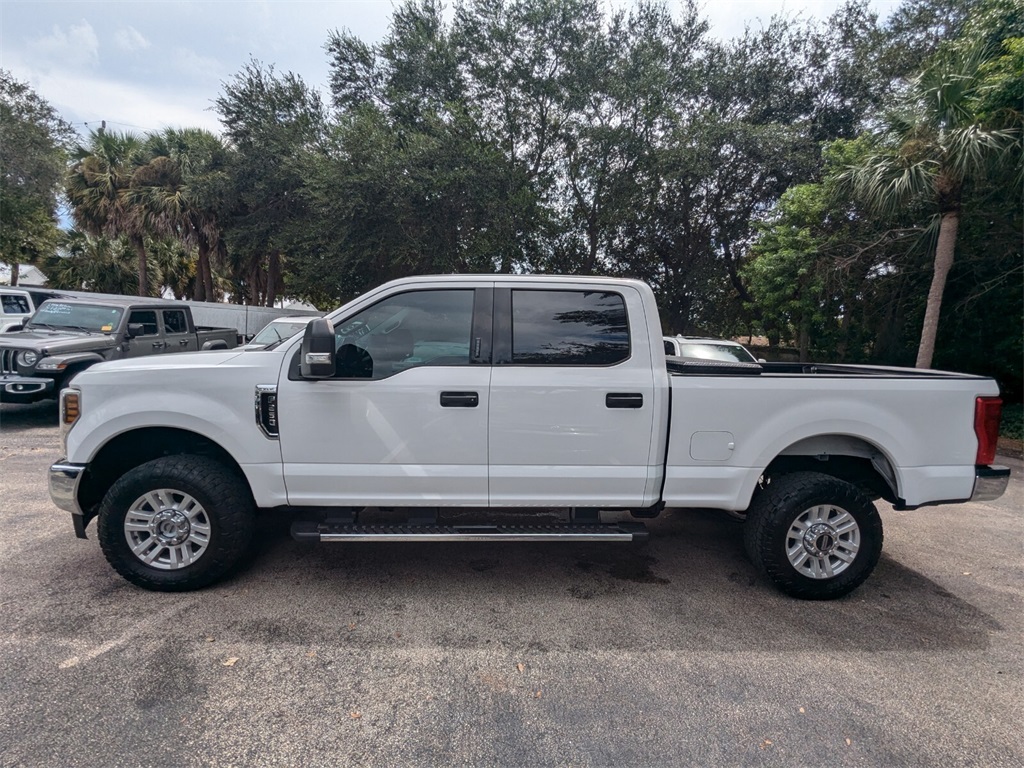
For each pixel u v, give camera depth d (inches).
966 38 379.6
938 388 144.3
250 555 162.9
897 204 386.6
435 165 518.6
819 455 154.3
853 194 430.3
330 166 524.4
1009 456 359.3
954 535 199.6
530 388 137.4
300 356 137.7
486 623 130.3
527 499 141.2
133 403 135.0
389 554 166.9
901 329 574.2
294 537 139.2
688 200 624.4
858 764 89.7
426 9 601.3
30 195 772.0
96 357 339.3
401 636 123.8
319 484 137.9
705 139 560.1
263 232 677.3
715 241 664.4
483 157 521.3
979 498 145.8
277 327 391.2
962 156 348.2
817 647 123.6
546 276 144.5
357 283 624.1
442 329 141.1
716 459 142.3
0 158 723.4
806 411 141.7
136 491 134.8
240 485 140.6
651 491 142.2
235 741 91.5
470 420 137.2
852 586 144.0
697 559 170.2
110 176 864.9
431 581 150.8
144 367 137.3
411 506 140.3
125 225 871.1
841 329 593.0
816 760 90.3
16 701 98.9
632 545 179.8
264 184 630.5
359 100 633.0
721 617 135.9
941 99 353.4
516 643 122.4
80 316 369.1
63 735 91.2
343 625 127.5
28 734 91.2
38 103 773.3
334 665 112.6
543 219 581.0
